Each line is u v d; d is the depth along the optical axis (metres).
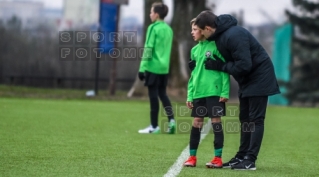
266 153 25.14
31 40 65.38
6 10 65.94
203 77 20.48
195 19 20.44
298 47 68.38
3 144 24.56
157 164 20.98
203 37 20.47
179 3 59.12
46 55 65.62
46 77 63.12
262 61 20.50
